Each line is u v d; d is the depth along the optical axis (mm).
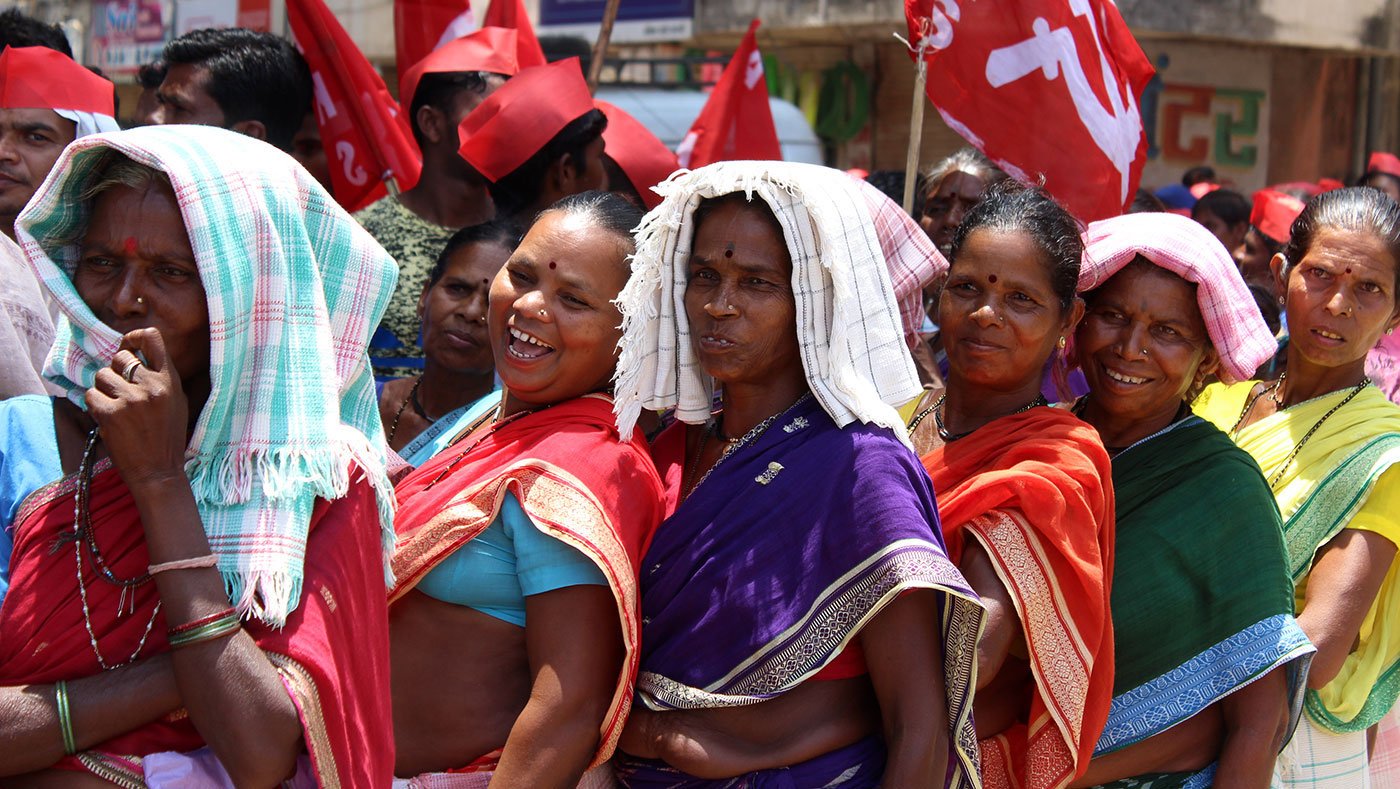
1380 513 3098
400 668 2318
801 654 2195
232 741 1772
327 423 1910
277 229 1911
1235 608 2750
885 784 2172
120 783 1847
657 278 2451
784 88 12195
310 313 1935
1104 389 2932
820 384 2299
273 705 1795
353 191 4668
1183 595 2785
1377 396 3330
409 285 4281
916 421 3031
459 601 2316
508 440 2461
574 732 2203
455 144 4605
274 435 1877
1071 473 2545
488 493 2293
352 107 4578
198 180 1843
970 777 2234
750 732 2248
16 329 2965
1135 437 2992
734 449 2389
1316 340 3297
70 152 1872
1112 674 2576
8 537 2006
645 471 2416
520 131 4062
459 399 3516
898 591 2129
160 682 1826
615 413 2381
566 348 2467
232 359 1848
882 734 2311
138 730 1872
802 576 2225
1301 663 2766
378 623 2041
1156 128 11422
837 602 2191
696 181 2355
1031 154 3996
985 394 2822
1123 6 10227
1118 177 4102
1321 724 3164
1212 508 2820
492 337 2572
